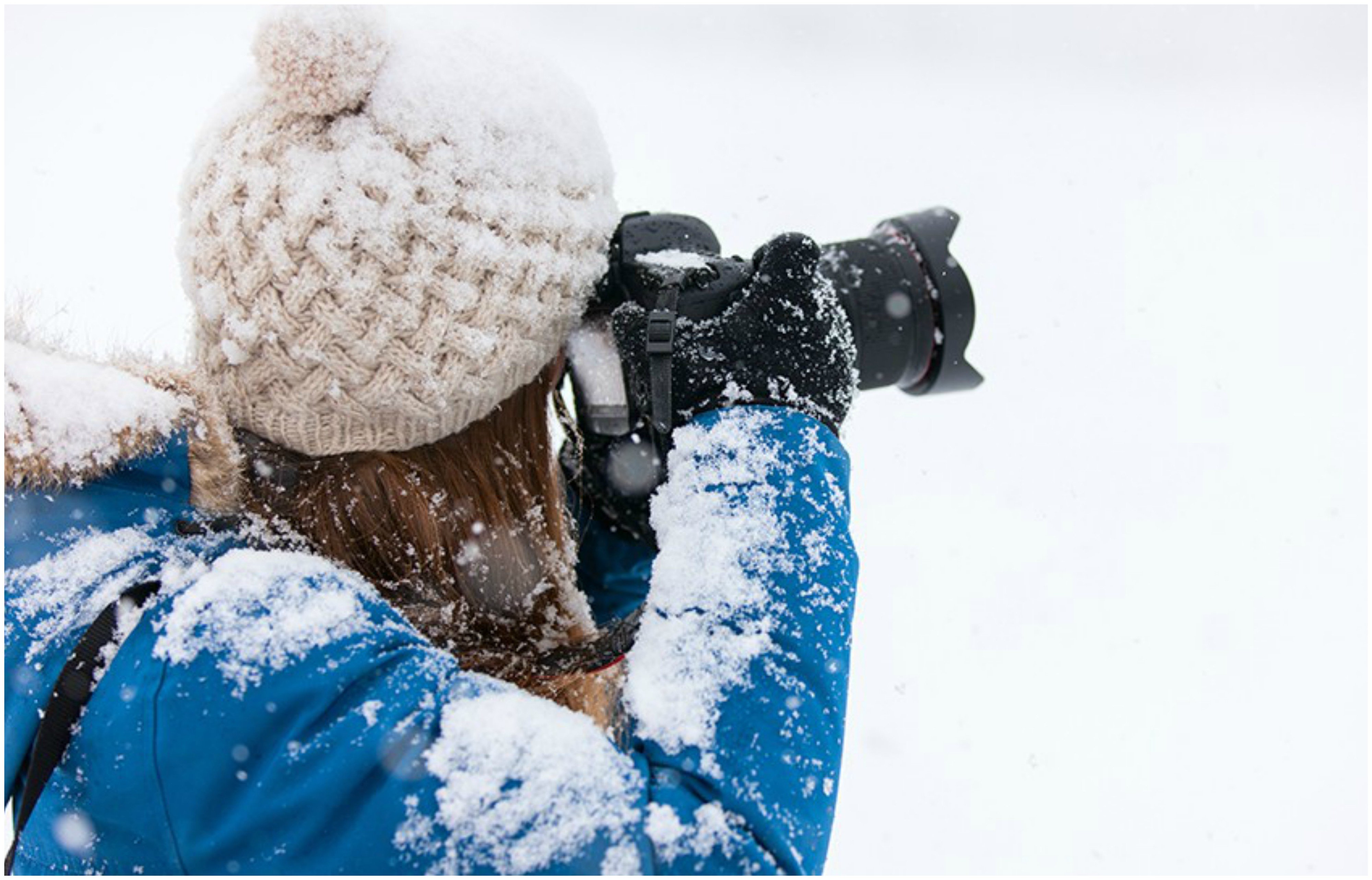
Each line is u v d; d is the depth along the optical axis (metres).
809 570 0.78
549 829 0.68
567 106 0.86
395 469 0.86
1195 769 2.05
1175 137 4.39
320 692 0.70
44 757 0.71
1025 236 3.58
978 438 2.79
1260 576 2.49
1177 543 2.55
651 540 1.02
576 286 0.86
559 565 0.94
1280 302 3.42
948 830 1.92
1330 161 4.30
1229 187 4.05
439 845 0.68
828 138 3.90
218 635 0.71
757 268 0.89
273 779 0.69
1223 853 1.90
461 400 0.83
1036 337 3.18
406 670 0.73
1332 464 2.81
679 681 0.75
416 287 0.79
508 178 0.81
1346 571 2.51
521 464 0.91
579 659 0.87
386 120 0.79
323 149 0.79
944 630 2.29
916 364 1.06
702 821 0.71
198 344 0.86
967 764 2.04
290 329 0.79
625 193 3.29
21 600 0.73
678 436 0.84
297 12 0.77
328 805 0.68
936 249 1.07
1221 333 3.26
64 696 0.71
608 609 1.11
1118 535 2.56
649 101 3.98
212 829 0.70
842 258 1.04
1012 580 2.41
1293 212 3.93
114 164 2.90
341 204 0.77
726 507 0.80
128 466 0.79
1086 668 2.24
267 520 0.85
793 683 0.75
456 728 0.71
